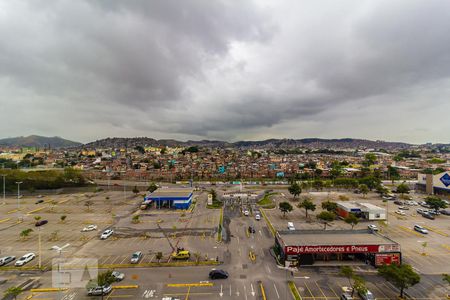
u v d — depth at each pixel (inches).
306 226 2923.2
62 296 1501.0
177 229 2815.0
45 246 2311.8
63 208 3944.4
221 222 3093.0
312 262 1910.7
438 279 1712.6
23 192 5280.5
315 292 1546.5
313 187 5757.9
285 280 1690.5
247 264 1926.7
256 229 2807.6
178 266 1892.2
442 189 4859.7
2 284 1640.0
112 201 4485.7
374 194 5019.7
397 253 1902.1
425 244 2197.3
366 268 1868.8
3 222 3149.6
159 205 3917.3
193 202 4352.9
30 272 1806.1
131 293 1535.4
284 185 6510.8
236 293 1534.2
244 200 4411.9
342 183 5831.7
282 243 1999.3
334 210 3508.9
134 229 2822.3
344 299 1439.5
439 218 3289.9
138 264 1919.3
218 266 1894.7
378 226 2933.1
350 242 1971.0
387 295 1518.2
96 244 2358.5
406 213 3538.4
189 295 1512.1
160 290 1566.2
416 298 1486.2
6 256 2065.7
